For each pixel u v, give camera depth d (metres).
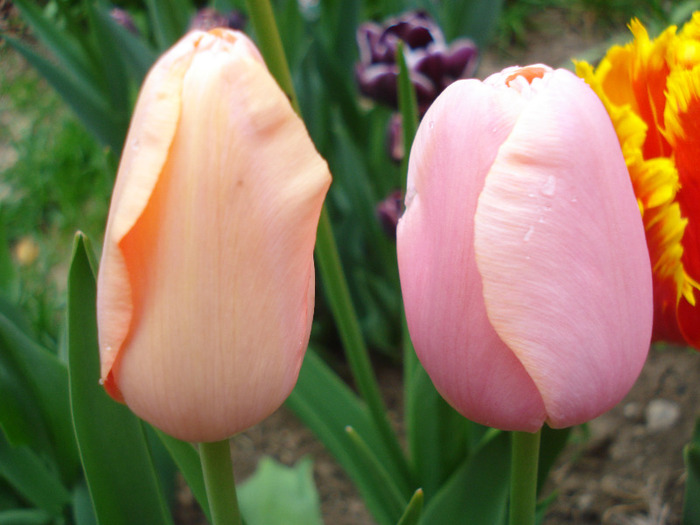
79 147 1.01
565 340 0.22
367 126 0.71
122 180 0.21
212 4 0.84
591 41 1.19
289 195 0.21
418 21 0.63
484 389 0.23
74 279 0.28
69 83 0.63
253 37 0.73
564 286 0.21
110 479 0.30
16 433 0.36
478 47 0.73
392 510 0.39
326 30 0.76
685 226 0.26
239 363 0.21
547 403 0.22
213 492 0.24
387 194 0.75
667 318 0.27
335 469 0.65
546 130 0.21
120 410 0.29
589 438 0.63
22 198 0.98
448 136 0.22
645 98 0.27
